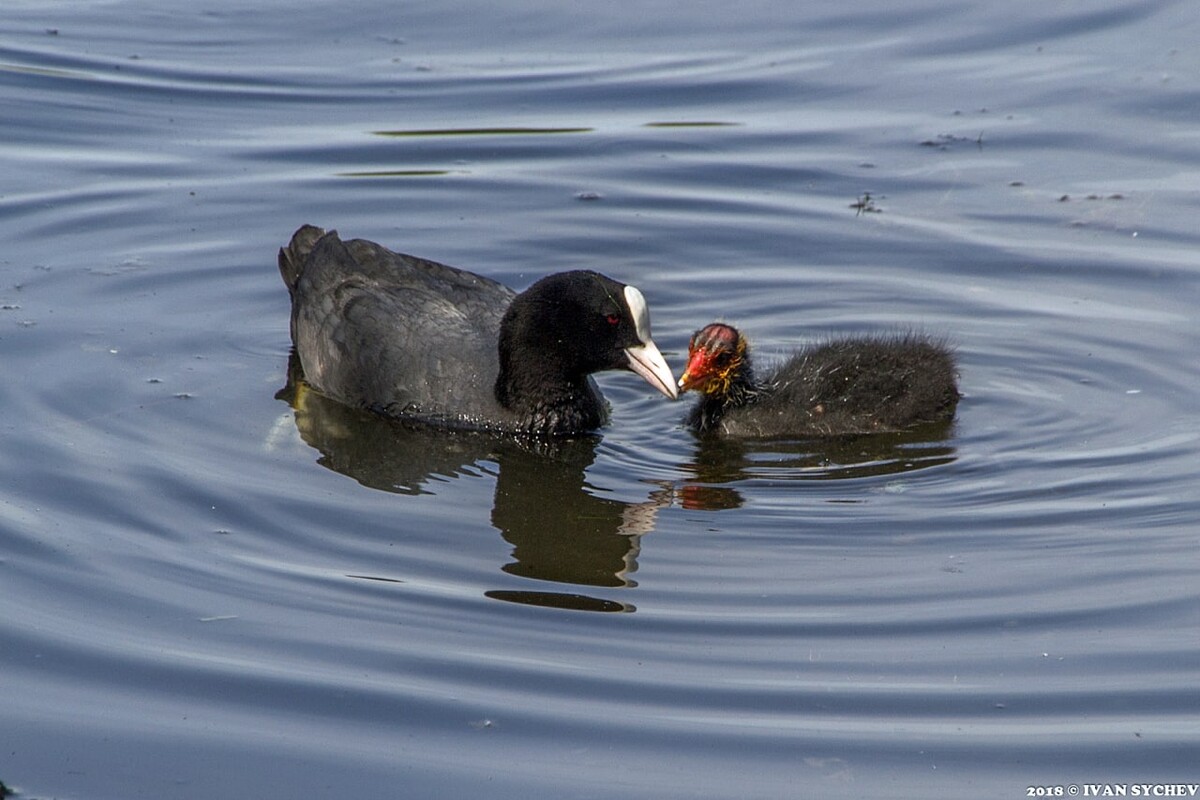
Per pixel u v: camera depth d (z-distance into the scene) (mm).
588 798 8008
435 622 9648
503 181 17453
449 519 11234
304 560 10461
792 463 12367
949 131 18391
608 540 10898
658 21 22062
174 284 15172
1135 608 9750
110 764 8234
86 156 17844
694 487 11898
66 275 15141
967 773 8227
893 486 11781
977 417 12906
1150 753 8352
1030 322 14430
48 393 12812
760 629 9586
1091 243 15797
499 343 13367
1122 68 19859
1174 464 11852
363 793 8047
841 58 20578
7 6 22484
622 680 9000
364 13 22609
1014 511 11227
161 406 12844
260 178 17453
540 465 12453
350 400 13680
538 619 9711
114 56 20672
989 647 9367
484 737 8492
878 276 15414
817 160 17797
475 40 21438
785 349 14219
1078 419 12758
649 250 16016
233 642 9359
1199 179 17000
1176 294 14766
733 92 19594
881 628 9586
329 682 8953
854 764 8281
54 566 10172
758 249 16000
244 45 21266
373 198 17078
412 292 14172
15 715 8609
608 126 18703
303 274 14406
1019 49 20703
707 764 8273
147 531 10719
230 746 8398
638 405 14109
